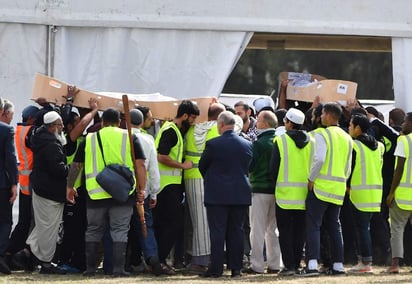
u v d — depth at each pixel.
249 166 22.14
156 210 22.83
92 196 21.64
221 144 21.81
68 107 22.83
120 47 25.98
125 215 21.73
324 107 22.55
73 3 25.77
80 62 25.94
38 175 22.19
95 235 21.83
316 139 22.09
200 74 26.11
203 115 23.45
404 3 26.33
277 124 24.16
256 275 22.45
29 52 25.78
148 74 26.03
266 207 22.91
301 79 26.56
